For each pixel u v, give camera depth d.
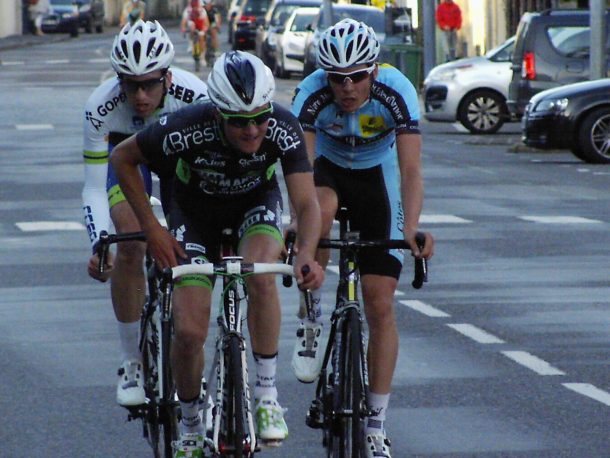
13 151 49.94
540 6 89.50
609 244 30.23
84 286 25.30
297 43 95.25
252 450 12.46
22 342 20.75
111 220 15.82
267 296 13.09
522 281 25.81
